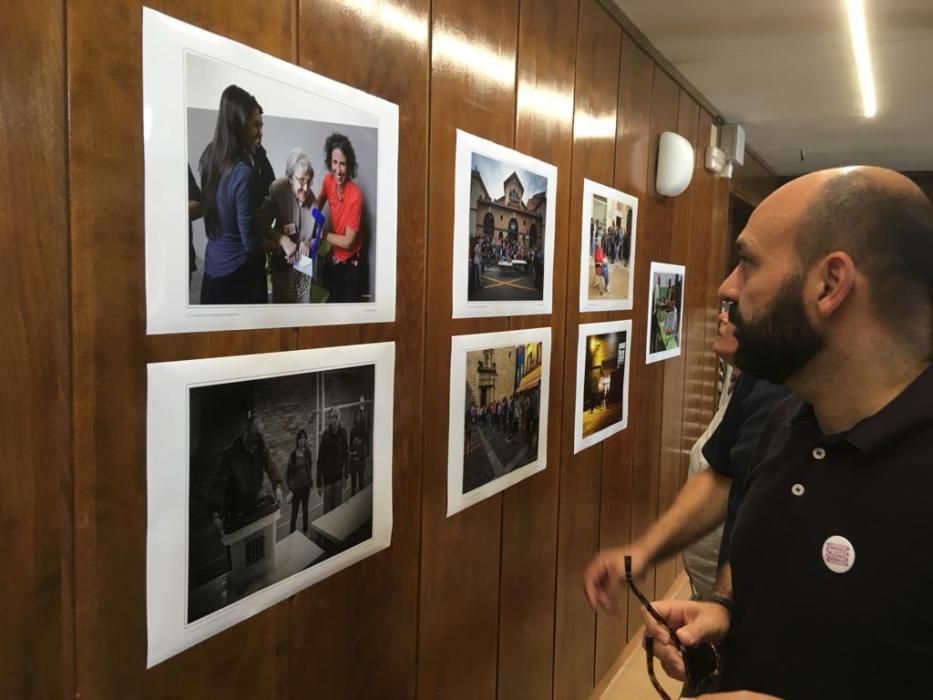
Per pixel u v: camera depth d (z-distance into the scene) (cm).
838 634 77
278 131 90
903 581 72
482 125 137
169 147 76
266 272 90
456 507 138
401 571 123
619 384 219
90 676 72
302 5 92
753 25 208
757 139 378
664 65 237
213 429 84
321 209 98
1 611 64
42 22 63
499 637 161
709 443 140
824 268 78
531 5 152
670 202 254
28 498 65
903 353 78
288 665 99
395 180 113
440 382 130
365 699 117
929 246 76
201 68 78
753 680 86
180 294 78
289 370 94
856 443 78
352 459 108
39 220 65
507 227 149
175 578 80
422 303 123
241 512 88
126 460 74
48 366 66
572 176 177
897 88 272
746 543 90
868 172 80
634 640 268
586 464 201
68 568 69
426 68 119
